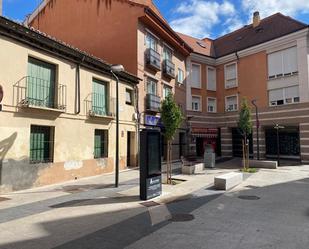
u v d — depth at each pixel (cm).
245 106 1955
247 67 2836
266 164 1972
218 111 3084
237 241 594
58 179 1312
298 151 2536
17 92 1124
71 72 1417
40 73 1262
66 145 1365
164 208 871
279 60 2578
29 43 1176
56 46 1291
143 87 2112
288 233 645
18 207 866
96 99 1608
